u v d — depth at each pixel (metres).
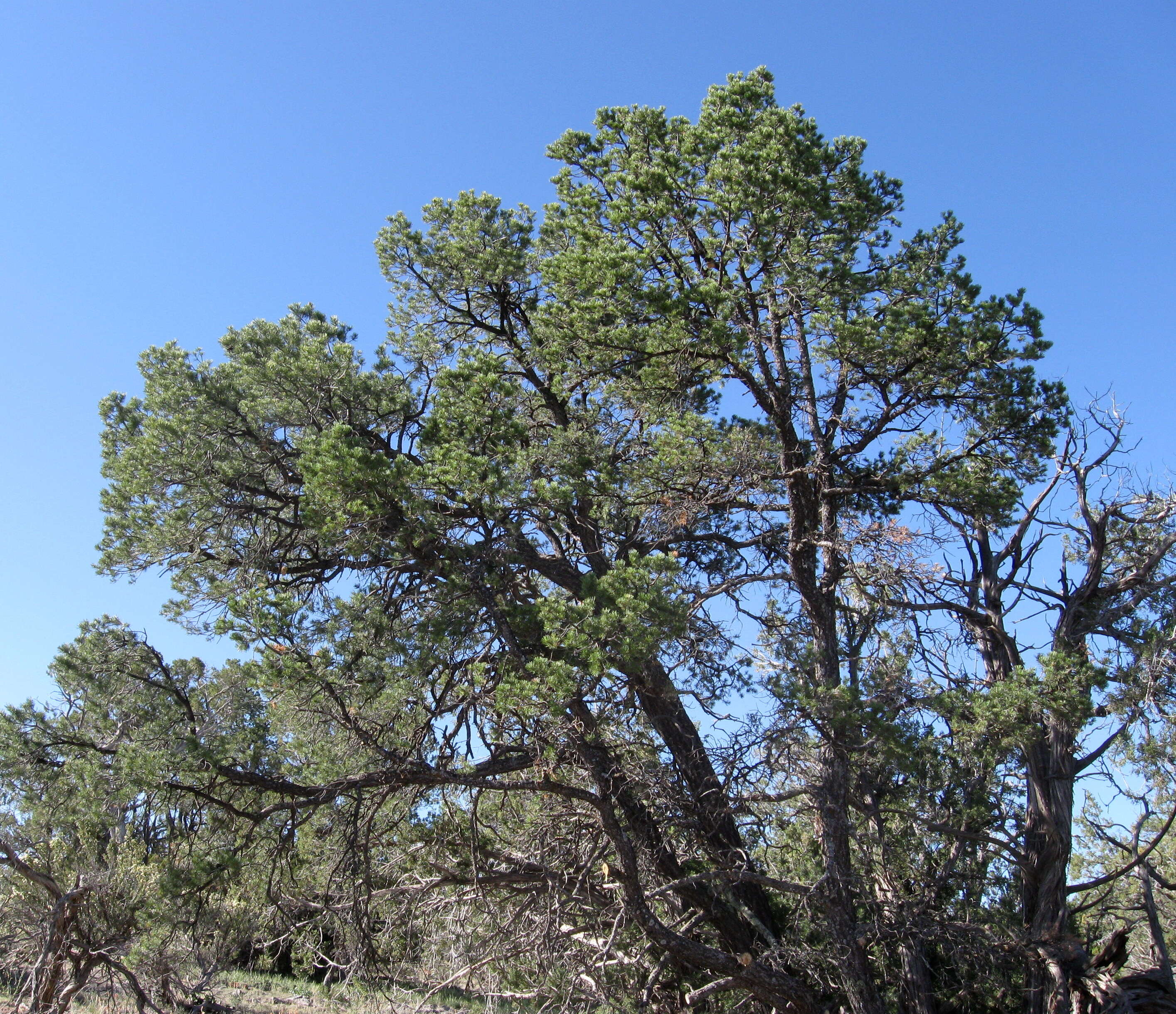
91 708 12.09
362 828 12.23
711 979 14.20
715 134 14.38
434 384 14.74
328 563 14.66
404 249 16.56
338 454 11.73
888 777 12.92
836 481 14.92
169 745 10.93
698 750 13.55
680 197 14.05
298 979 20.70
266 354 15.24
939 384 13.82
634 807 13.24
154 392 14.63
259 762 11.34
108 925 14.16
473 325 16.92
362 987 13.50
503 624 12.14
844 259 14.09
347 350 14.04
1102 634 15.16
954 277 14.90
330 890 12.24
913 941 13.23
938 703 12.85
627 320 13.83
